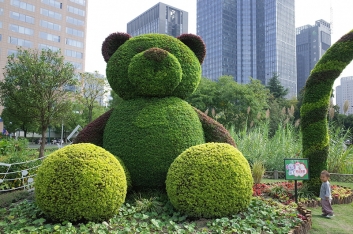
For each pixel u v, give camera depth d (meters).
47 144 33.75
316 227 4.53
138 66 5.29
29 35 41.47
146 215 4.21
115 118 5.52
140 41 5.86
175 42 5.89
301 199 5.98
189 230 3.71
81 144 4.36
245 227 3.83
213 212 4.23
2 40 39.03
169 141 5.15
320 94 6.50
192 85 5.84
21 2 40.75
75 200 3.80
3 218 4.31
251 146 9.97
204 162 4.34
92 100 18.73
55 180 3.86
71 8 46.09
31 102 12.21
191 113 5.56
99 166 4.00
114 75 5.73
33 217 4.20
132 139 5.18
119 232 3.60
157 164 5.10
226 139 5.75
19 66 12.73
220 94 20.17
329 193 5.17
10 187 7.01
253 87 22.84
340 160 9.16
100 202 3.87
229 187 4.25
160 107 5.39
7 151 11.05
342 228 4.50
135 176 5.18
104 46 6.18
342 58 6.36
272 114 22.14
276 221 4.18
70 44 45.88
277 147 9.89
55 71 13.09
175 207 4.44
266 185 7.01
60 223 3.94
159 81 5.34
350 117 15.32
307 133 6.58
